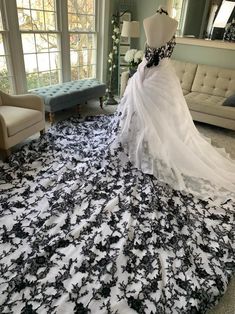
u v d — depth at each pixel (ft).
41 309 3.92
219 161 7.96
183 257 4.91
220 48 12.82
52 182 6.82
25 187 6.63
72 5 12.48
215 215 6.13
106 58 15.21
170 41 7.29
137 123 7.22
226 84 12.28
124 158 7.27
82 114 12.55
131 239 5.17
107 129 9.27
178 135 7.41
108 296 4.15
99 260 4.72
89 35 14.07
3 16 9.84
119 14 14.62
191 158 7.16
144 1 14.48
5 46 10.30
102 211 5.79
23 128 8.38
